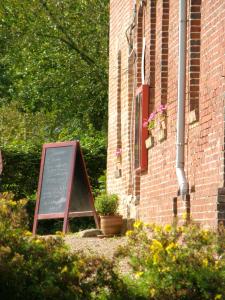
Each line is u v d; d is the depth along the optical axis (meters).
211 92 12.15
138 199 17.50
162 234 8.80
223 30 11.64
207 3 12.60
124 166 18.98
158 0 15.72
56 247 8.56
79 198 18.66
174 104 14.20
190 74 13.16
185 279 8.45
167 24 15.18
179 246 8.73
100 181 22.97
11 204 9.02
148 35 16.48
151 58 16.27
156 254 8.55
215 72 12.00
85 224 21.50
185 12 13.32
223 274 8.49
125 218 18.11
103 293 8.49
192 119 12.88
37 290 8.16
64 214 18.58
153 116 15.59
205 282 8.42
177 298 8.42
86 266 8.45
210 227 11.53
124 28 19.36
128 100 18.78
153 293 8.44
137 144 17.50
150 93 16.36
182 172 13.29
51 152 19.09
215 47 12.06
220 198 11.28
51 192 18.89
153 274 8.52
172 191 14.05
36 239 8.62
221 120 11.54
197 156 12.71
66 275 8.32
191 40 13.14
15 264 8.12
